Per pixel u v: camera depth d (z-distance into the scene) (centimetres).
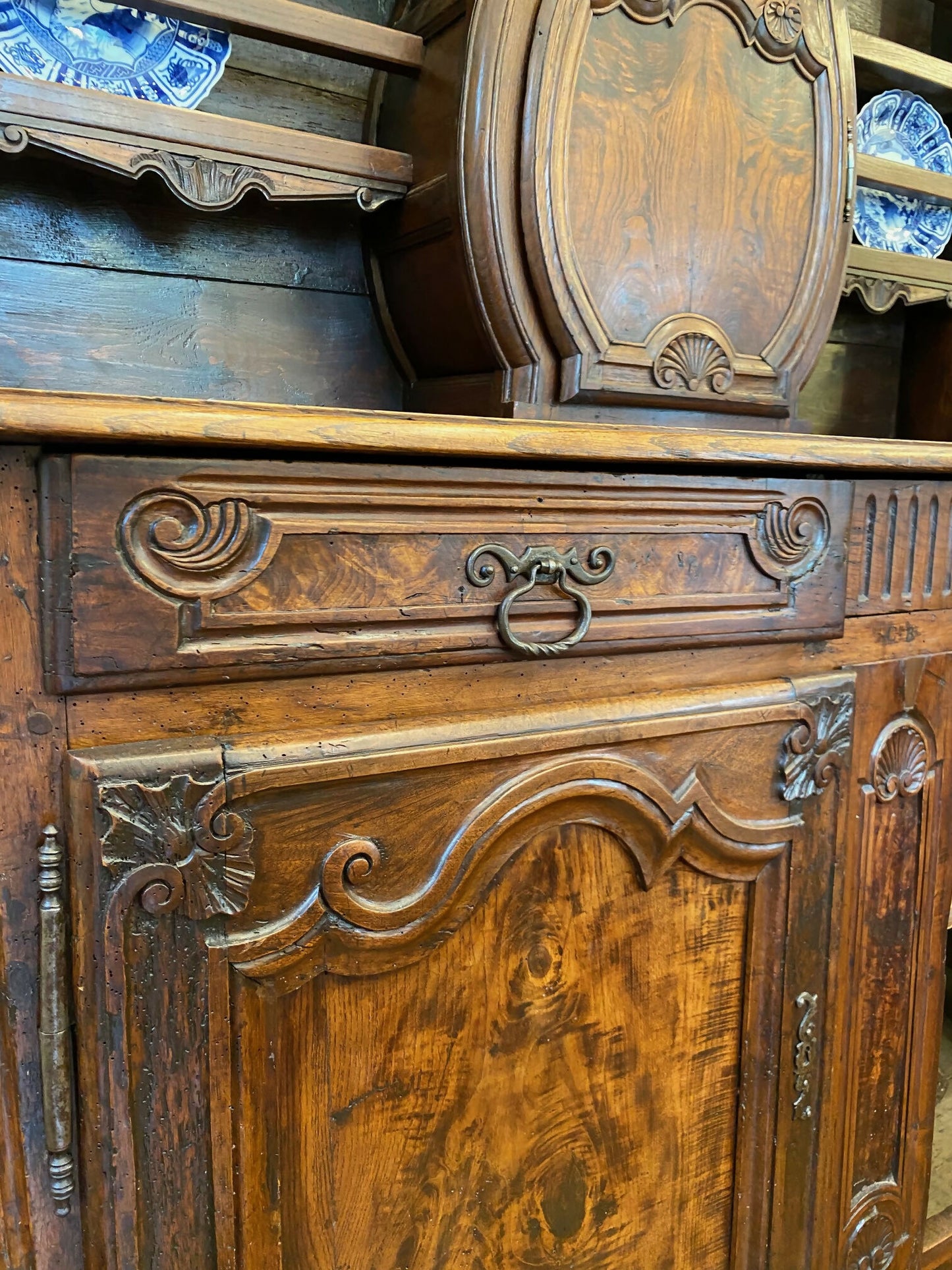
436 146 63
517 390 64
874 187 89
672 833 64
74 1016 46
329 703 51
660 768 63
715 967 70
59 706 44
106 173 57
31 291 65
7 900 44
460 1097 59
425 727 54
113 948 45
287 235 73
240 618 47
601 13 61
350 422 47
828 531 69
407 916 54
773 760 69
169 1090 48
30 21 57
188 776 46
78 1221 47
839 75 73
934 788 82
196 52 62
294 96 73
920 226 97
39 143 54
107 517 44
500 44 58
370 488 50
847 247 76
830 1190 79
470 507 53
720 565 64
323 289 75
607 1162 66
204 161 59
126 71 60
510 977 60
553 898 61
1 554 42
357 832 52
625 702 61
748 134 69
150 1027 47
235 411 44
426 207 64
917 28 104
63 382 66
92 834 44
